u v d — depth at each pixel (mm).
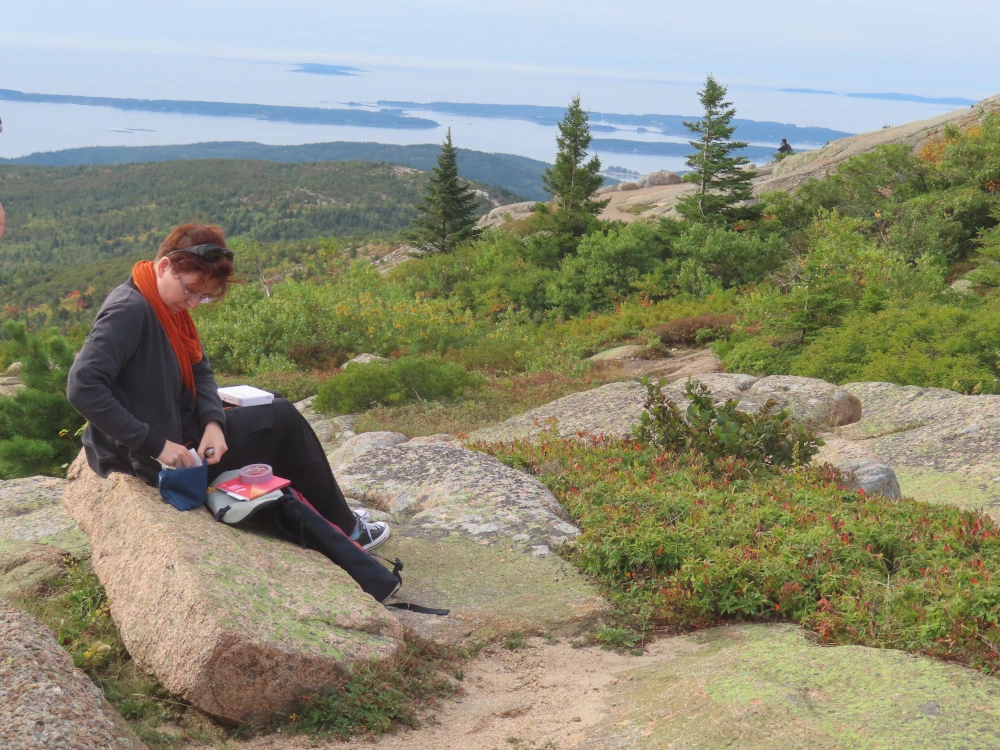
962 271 23531
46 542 4266
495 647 3746
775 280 25969
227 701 2846
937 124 38625
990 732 2592
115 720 2533
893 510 5191
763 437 6383
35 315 147000
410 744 2867
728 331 20766
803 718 2709
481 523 4980
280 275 34250
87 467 4059
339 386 14875
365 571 3797
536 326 30141
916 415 9305
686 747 2652
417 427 13031
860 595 3930
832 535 4488
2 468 9656
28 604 3613
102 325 3289
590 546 4531
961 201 24500
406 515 5410
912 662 3098
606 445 6836
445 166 51219
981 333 12703
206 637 2842
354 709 2963
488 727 3020
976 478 7504
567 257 33219
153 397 3432
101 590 3643
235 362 22719
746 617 4082
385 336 23328
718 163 35562
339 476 6066
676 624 4062
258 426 3783
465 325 25266
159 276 3408
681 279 29328
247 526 3756
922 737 2570
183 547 3213
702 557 4422
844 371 13750
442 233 52500
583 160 38812
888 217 25797
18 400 10078
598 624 4000
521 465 6363
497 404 14945
